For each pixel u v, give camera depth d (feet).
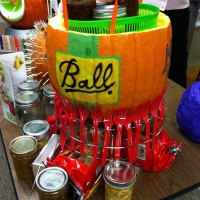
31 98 2.12
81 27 1.43
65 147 1.81
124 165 1.58
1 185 3.81
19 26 3.80
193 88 2.10
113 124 1.62
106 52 1.35
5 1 3.60
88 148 1.71
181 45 4.39
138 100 1.53
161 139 1.94
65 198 1.52
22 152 1.68
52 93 2.23
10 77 2.11
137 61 1.39
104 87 1.43
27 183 1.77
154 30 1.40
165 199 1.68
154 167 1.83
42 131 1.88
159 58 1.48
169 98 2.67
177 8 4.04
